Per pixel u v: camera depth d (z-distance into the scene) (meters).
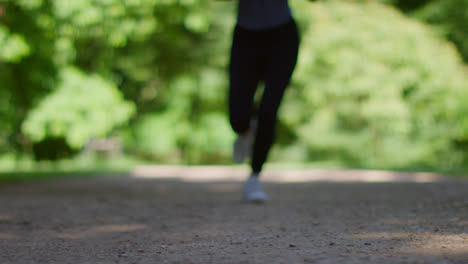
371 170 9.23
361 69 14.11
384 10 14.75
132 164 14.57
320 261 1.56
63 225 2.58
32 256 1.76
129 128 16.12
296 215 2.80
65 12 5.38
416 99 14.52
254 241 1.98
